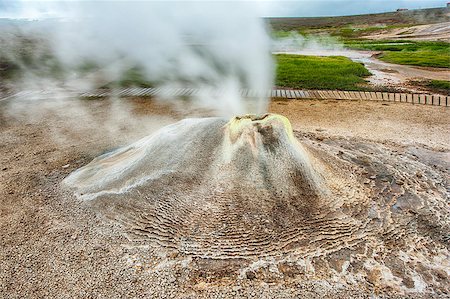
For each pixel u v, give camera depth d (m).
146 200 6.21
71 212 6.30
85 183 7.11
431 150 9.08
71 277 5.00
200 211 5.93
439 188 7.11
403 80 17.25
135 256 5.32
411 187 6.99
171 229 5.73
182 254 5.32
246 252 5.30
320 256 5.25
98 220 6.05
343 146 9.02
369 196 6.52
